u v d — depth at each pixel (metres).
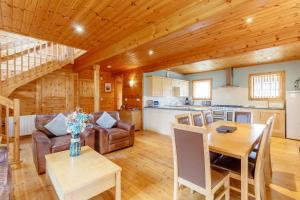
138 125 5.79
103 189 1.72
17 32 2.84
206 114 3.27
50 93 5.27
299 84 4.84
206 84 7.12
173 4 2.03
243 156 1.54
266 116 4.90
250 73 5.82
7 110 2.77
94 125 3.75
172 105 6.93
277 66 5.25
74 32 2.85
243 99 6.01
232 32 2.76
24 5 2.05
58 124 3.23
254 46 3.16
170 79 6.44
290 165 2.89
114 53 3.39
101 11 2.18
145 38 2.68
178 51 3.85
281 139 4.54
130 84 6.36
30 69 4.12
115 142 3.57
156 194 2.08
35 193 2.06
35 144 2.67
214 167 1.87
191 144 1.55
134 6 2.07
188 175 1.65
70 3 2.00
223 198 1.96
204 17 1.92
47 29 2.73
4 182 1.66
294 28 2.60
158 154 3.45
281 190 2.15
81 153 2.26
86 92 6.20
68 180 1.57
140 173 2.62
